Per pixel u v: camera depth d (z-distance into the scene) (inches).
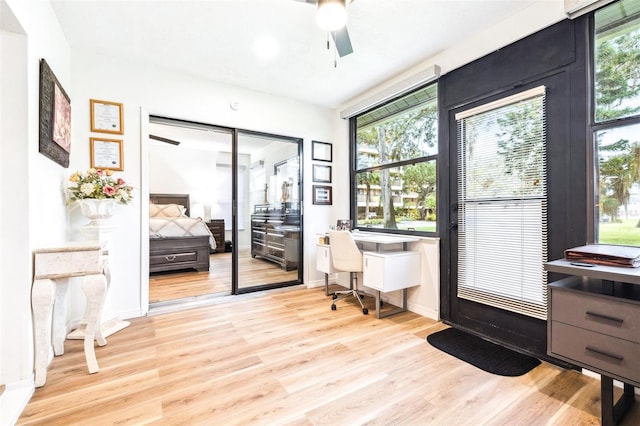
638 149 70.2
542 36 86.2
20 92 67.9
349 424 58.7
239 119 142.7
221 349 90.2
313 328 106.9
